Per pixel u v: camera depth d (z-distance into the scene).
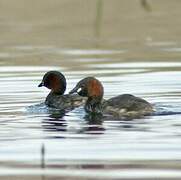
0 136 16.52
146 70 24.84
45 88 22.27
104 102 19.19
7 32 34.19
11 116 18.59
